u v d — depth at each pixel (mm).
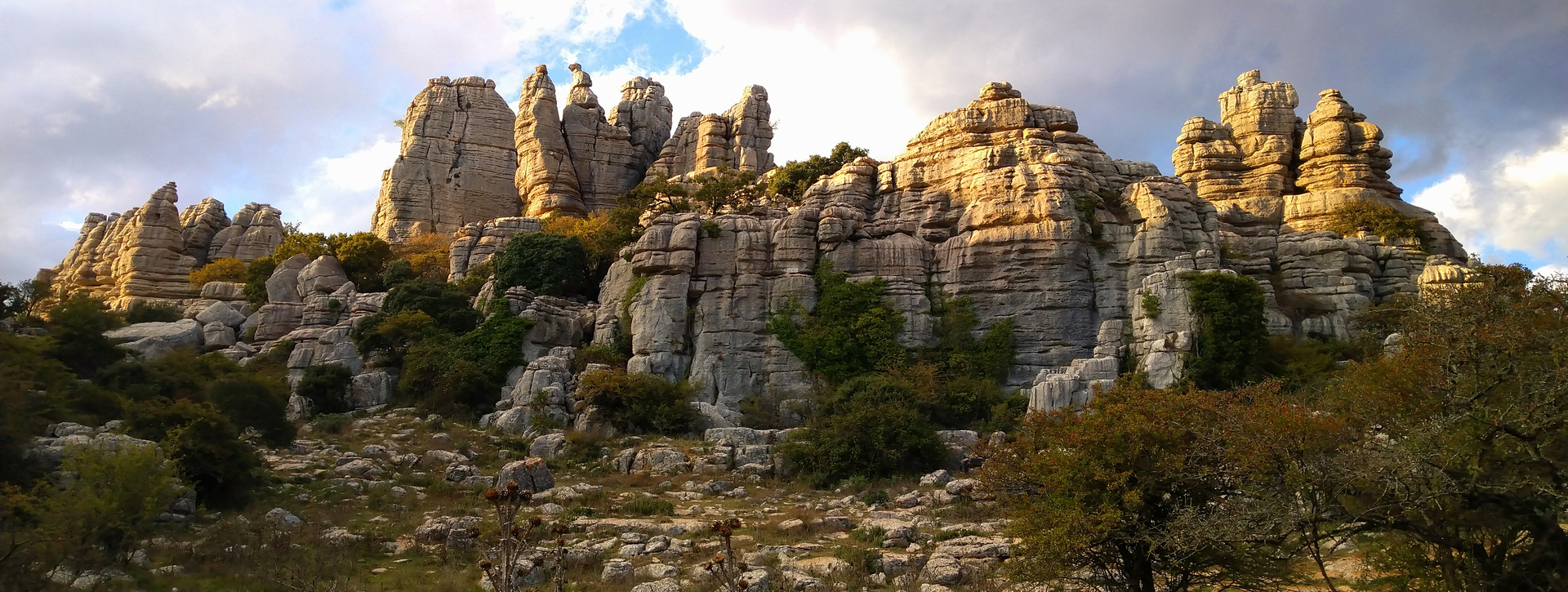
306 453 40625
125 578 20828
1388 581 19375
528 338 57625
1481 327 19188
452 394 52594
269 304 68188
